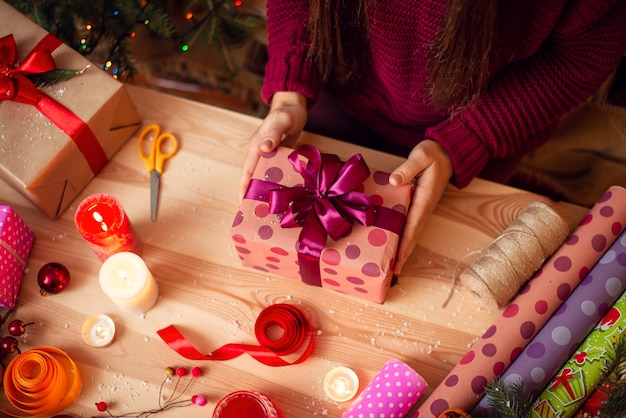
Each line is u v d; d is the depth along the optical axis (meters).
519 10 0.85
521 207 1.02
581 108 1.47
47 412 0.90
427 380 0.94
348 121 1.17
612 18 0.90
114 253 0.96
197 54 1.50
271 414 0.86
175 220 1.02
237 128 1.07
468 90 0.92
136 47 1.46
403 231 0.94
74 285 0.99
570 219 1.00
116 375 0.94
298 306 0.97
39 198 0.97
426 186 0.96
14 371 0.88
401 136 1.13
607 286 0.90
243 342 0.96
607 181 1.44
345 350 0.95
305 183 0.91
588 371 0.87
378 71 1.00
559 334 0.88
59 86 0.97
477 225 1.01
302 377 0.94
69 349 0.95
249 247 0.92
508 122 0.97
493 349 0.88
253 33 1.52
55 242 1.01
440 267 0.99
